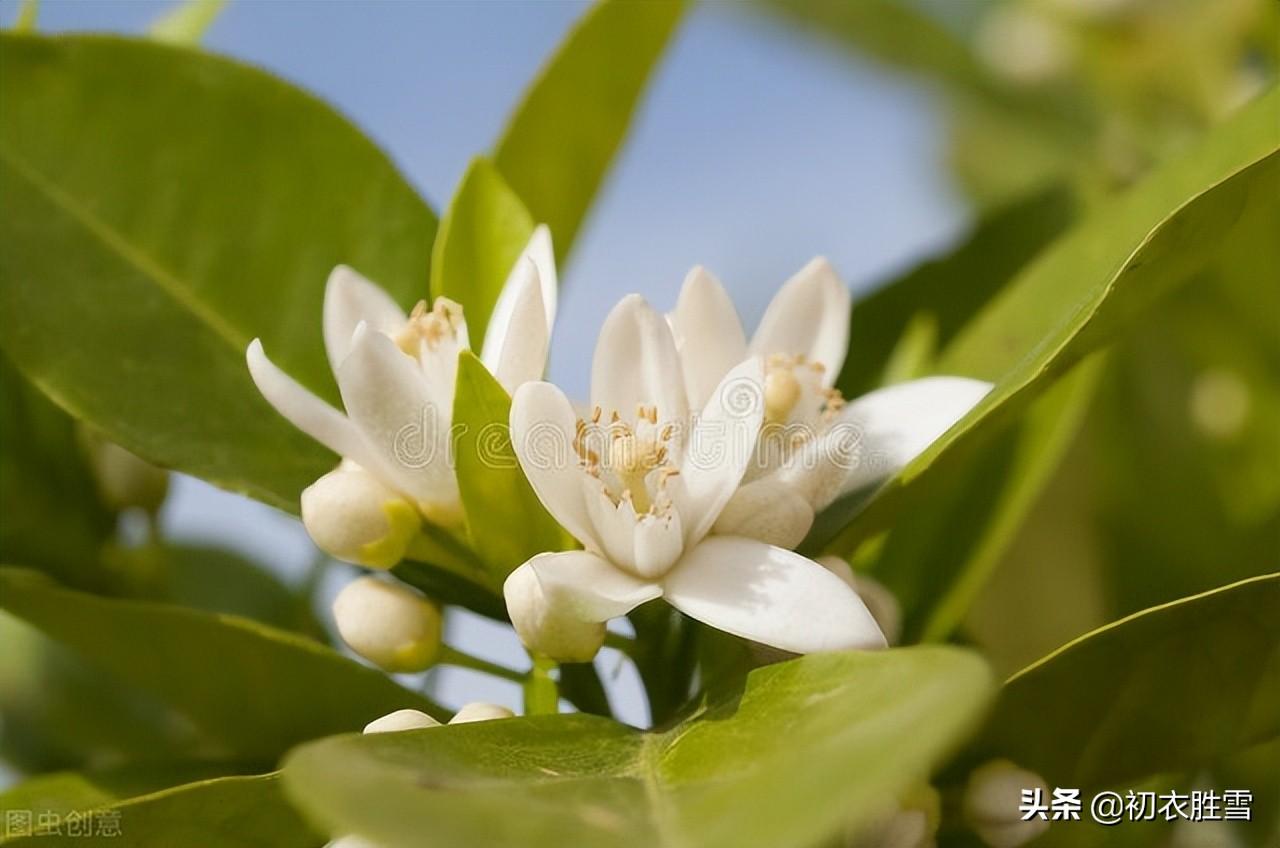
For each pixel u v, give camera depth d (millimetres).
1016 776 330
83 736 388
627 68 376
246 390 360
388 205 370
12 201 362
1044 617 399
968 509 371
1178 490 406
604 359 320
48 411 376
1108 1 448
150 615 343
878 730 284
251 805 316
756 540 321
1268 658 326
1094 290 333
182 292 365
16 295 358
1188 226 322
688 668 337
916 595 369
